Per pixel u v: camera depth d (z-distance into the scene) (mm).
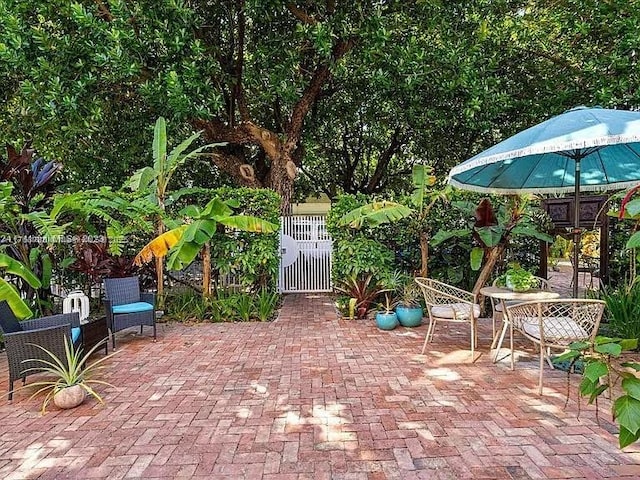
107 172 10633
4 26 7098
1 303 4133
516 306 4246
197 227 5535
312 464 2783
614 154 5262
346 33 7871
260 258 7484
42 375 4613
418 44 8242
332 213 7777
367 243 7520
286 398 3879
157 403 3811
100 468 2773
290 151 9906
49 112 7219
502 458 2822
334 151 14094
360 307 7312
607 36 8289
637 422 1436
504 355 5113
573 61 9156
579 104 8789
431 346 5555
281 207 9836
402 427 3283
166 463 2822
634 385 1490
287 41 8719
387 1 8320
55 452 2986
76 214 6770
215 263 7531
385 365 4781
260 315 7238
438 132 11141
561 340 3924
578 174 5023
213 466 2779
